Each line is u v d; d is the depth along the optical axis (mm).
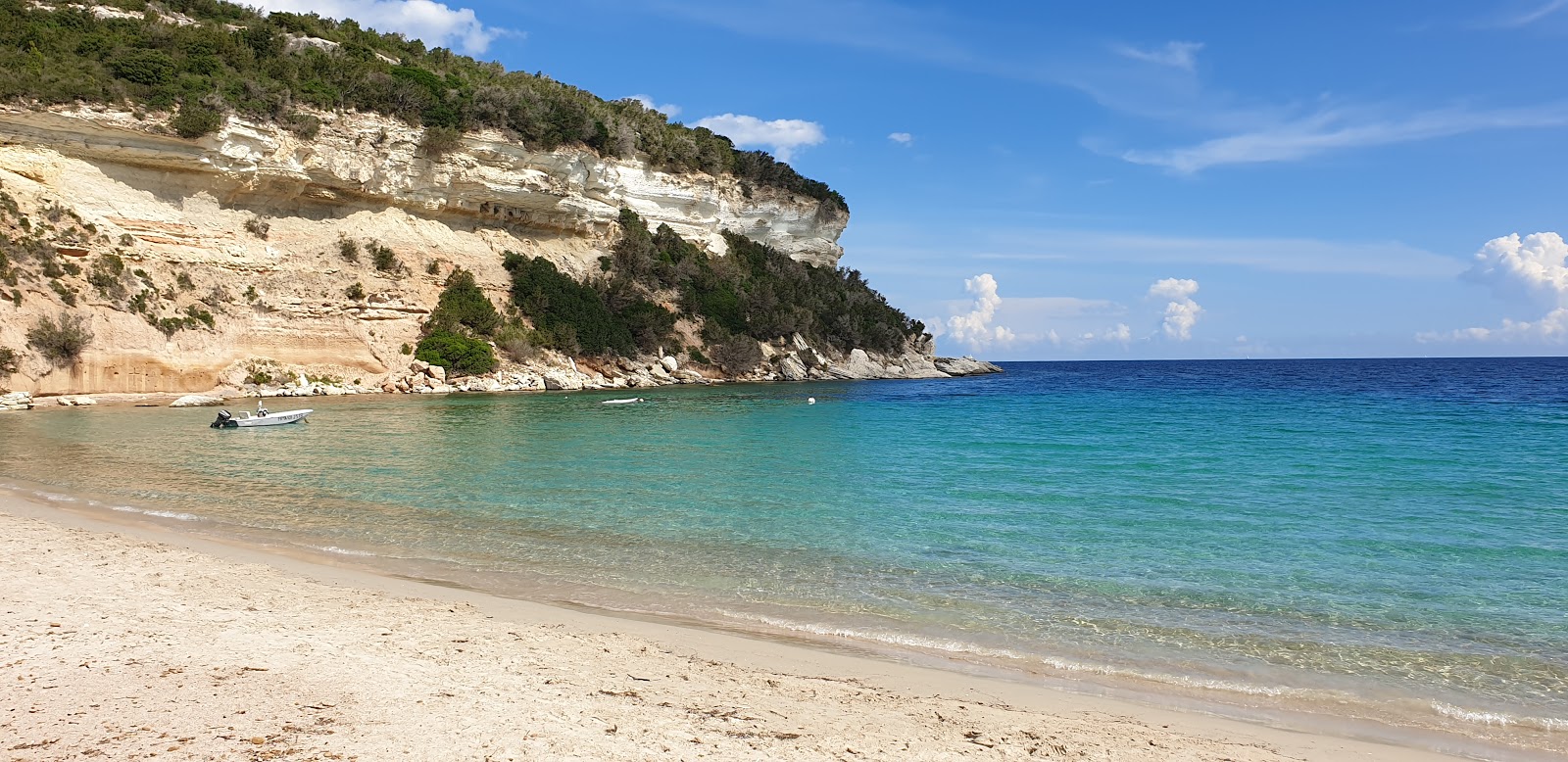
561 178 67125
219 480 19031
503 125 62750
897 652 8375
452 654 7434
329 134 54312
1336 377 88438
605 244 73312
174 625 7930
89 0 53781
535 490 18297
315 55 58188
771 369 74438
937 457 24172
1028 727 6418
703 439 29031
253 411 37219
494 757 5309
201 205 49844
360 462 22266
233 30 59094
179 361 43281
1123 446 26938
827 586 10859
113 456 22641
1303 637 9031
